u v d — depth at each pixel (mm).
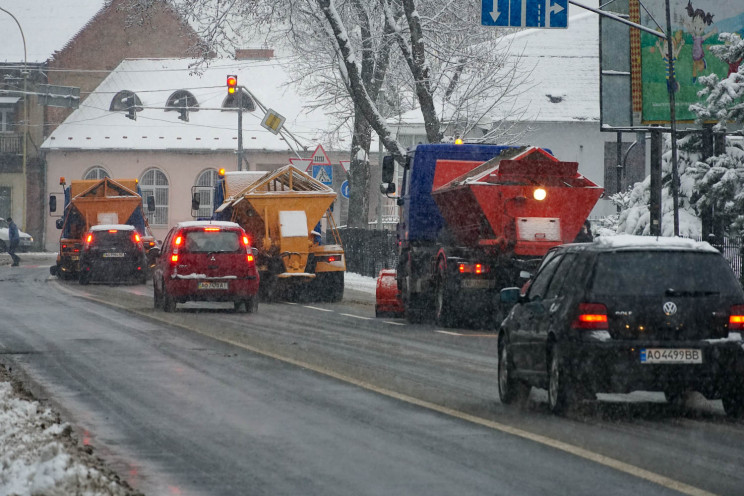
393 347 27047
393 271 38562
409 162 38031
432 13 60719
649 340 15852
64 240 62469
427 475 12172
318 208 47656
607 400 18453
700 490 11414
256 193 46969
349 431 15000
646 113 43844
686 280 16094
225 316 36719
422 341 28875
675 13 43469
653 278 16094
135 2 62688
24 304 40906
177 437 14516
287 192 47344
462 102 61344
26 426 14195
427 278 35281
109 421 15703
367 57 62719
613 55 44281
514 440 14367
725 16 42750
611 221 53875
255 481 11883
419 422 15773
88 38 116812
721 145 44875
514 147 35688
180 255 38000
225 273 38188
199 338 28266
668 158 47062
